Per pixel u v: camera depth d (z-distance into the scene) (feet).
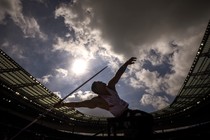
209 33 50.39
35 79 67.31
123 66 11.27
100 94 10.98
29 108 80.48
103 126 114.01
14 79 65.31
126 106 11.17
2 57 53.67
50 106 90.38
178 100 85.97
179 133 81.10
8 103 69.26
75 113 106.22
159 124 107.65
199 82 69.21
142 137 10.50
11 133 60.59
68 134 84.02
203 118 91.09
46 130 73.87
